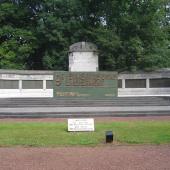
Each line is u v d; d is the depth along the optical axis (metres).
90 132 18.98
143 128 20.17
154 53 48.44
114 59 48.22
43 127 20.77
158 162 12.91
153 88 47.28
